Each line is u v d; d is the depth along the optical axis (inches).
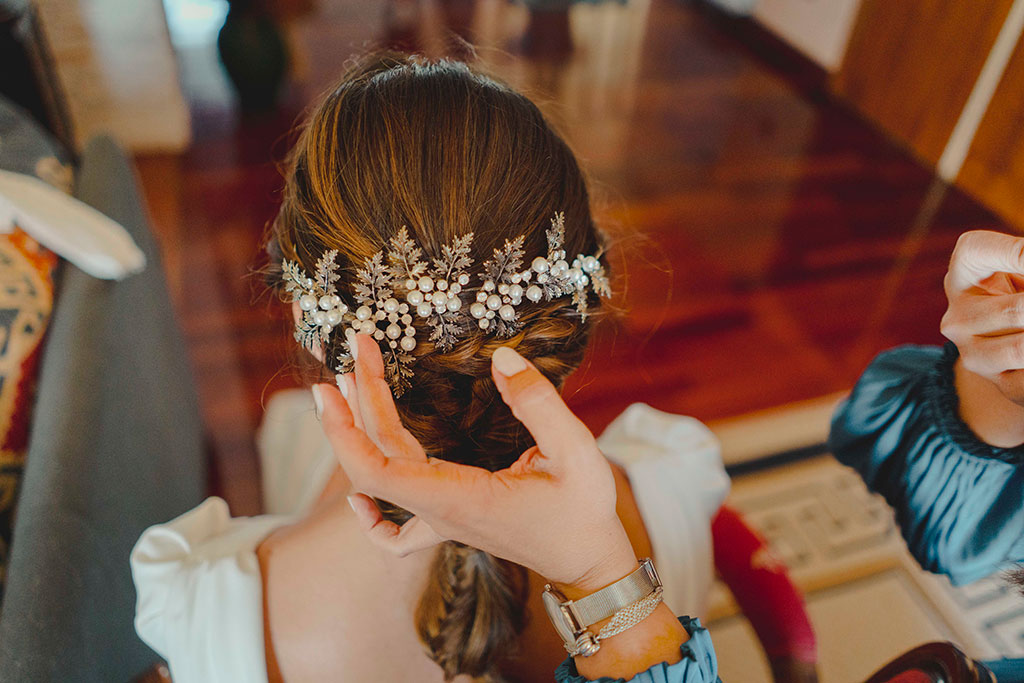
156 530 36.0
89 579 37.9
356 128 25.0
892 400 29.3
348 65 31.0
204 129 127.0
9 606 33.7
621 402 85.8
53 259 51.6
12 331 45.9
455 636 29.0
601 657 22.6
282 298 30.9
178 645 31.9
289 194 28.2
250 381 86.2
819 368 90.9
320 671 31.3
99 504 41.0
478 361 26.3
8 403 45.3
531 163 25.7
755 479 71.1
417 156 24.8
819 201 121.8
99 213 55.8
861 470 31.1
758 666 40.4
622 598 21.8
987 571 27.1
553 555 21.2
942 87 120.9
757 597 37.5
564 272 26.6
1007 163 106.2
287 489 60.8
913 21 127.3
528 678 32.9
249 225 108.5
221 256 103.1
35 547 36.0
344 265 25.7
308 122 29.5
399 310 25.7
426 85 25.5
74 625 35.0
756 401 86.0
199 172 118.1
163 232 106.4
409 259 25.2
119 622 43.0
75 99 114.0
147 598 33.4
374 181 24.8
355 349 22.5
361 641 30.9
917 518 28.8
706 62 164.4
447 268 25.2
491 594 29.0
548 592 22.6
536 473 20.8
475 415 26.7
